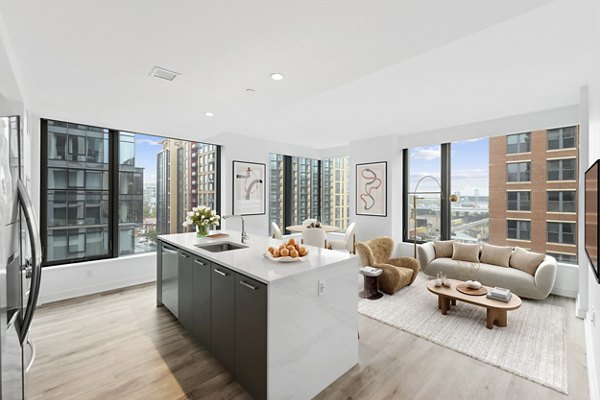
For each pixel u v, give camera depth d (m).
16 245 1.20
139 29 1.68
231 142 5.18
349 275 2.20
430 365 2.24
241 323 1.91
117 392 1.91
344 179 6.89
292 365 1.81
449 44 2.20
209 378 2.06
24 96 2.65
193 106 3.14
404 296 3.77
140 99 2.92
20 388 1.18
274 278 1.70
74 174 3.82
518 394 1.91
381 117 4.27
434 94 3.29
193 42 1.83
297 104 3.65
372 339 2.65
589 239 1.92
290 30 1.69
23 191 1.26
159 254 3.38
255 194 5.52
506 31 2.02
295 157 6.86
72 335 2.68
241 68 2.20
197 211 3.34
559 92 3.24
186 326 2.70
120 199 4.20
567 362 2.27
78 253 3.85
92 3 1.43
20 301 1.25
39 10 1.48
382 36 1.75
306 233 4.44
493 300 2.90
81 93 2.73
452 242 4.67
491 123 4.38
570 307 3.37
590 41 2.15
